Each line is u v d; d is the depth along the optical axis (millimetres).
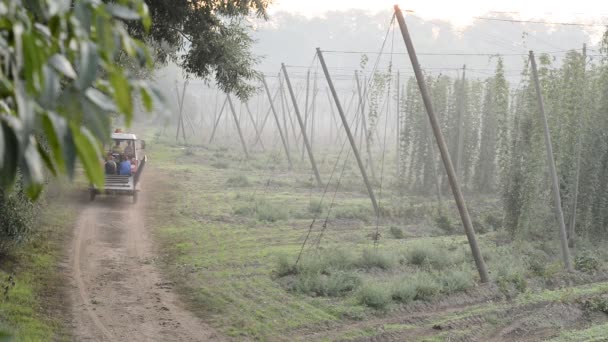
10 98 2730
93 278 26766
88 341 19750
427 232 43188
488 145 67500
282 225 42531
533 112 41406
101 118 2451
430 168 65125
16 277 25000
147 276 27766
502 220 45188
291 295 25938
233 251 33688
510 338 23484
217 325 22016
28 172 2316
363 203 54188
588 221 43406
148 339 20344
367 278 29234
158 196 51094
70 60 2688
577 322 26266
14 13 2557
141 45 2936
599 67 45562
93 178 2424
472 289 28328
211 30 27438
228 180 62594
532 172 40531
